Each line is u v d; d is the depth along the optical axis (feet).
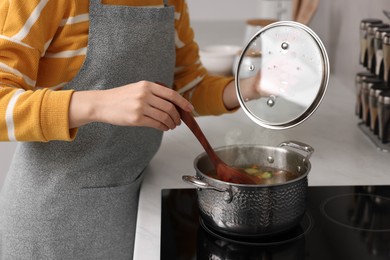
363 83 5.00
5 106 3.49
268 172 3.81
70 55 3.89
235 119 5.69
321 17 7.43
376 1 5.57
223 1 10.53
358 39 6.14
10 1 3.62
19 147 4.28
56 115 3.46
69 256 4.15
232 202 3.36
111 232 4.17
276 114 3.65
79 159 4.07
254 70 3.80
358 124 5.37
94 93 3.51
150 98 3.41
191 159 4.75
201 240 3.53
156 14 4.07
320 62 3.52
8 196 4.26
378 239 3.52
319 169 4.50
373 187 4.19
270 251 3.40
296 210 3.45
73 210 4.11
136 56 4.05
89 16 3.88
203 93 4.86
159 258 3.35
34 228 4.11
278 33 3.69
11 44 3.59
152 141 4.41
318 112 5.81
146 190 4.20
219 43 8.60
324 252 3.39
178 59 4.88
